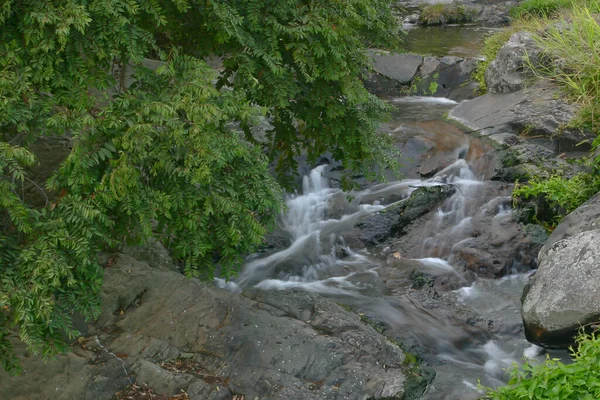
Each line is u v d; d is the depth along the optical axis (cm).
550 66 1069
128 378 559
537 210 837
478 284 765
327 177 941
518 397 482
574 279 612
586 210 708
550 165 905
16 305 440
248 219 515
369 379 566
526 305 639
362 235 848
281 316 625
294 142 735
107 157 474
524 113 1017
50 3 443
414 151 984
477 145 984
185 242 512
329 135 674
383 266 803
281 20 570
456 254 809
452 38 1603
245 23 561
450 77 1300
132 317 623
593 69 996
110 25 462
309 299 651
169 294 643
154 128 459
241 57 567
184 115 490
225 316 617
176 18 572
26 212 439
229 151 491
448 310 709
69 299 478
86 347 588
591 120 951
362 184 934
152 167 466
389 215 866
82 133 452
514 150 944
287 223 879
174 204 487
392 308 710
